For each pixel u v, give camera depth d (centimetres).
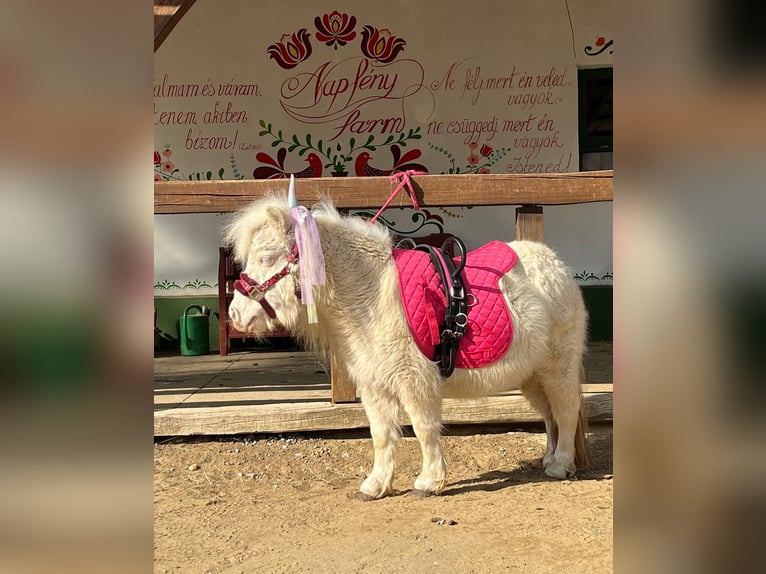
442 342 359
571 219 806
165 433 486
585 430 424
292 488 407
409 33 788
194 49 782
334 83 793
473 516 346
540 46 789
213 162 795
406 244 419
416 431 372
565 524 331
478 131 799
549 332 388
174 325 803
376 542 316
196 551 313
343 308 360
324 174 803
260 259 348
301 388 580
